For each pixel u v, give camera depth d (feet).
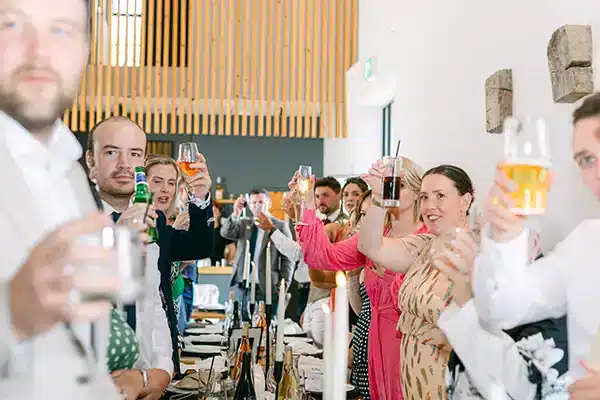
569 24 8.85
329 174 32.50
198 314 19.84
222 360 10.95
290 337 14.21
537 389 5.29
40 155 3.77
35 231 3.54
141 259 3.21
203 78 27.50
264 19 27.07
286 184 38.17
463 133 13.25
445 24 14.52
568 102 8.78
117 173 7.84
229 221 21.58
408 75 17.99
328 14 26.48
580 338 5.20
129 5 27.25
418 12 16.89
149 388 6.21
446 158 14.44
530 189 5.04
